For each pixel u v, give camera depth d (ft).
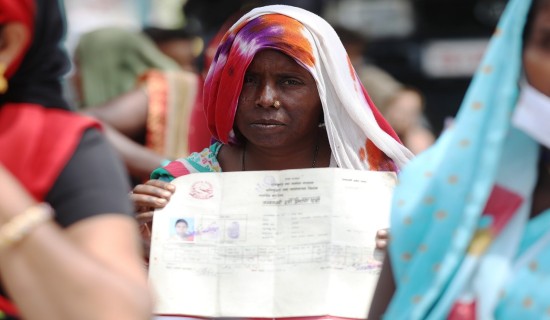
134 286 11.83
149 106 29.09
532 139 13.01
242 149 19.29
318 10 44.80
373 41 46.91
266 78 18.45
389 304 14.40
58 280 11.52
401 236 13.47
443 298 12.99
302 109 18.52
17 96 12.59
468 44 47.01
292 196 17.70
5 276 11.62
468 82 47.03
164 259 17.69
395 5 47.01
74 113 12.80
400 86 37.19
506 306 12.71
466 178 13.00
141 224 18.20
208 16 41.24
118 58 33.55
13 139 12.26
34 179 12.19
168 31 35.76
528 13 12.80
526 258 12.78
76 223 12.21
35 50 12.57
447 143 13.50
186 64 36.17
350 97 18.56
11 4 12.14
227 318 17.58
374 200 17.62
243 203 17.78
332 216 17.51
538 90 12.73
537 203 13.09
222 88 18.74
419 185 13.50
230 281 17.51
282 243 17.53
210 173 18.04
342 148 18.61
